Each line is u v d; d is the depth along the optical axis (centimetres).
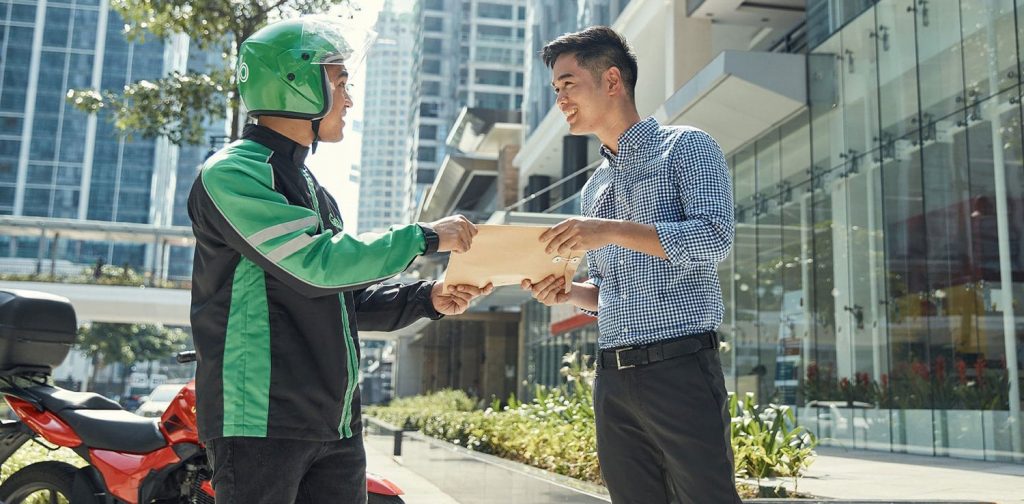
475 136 3022
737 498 204
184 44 12106
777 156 1346
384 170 14288
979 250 896
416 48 8712
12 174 11456
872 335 1076
